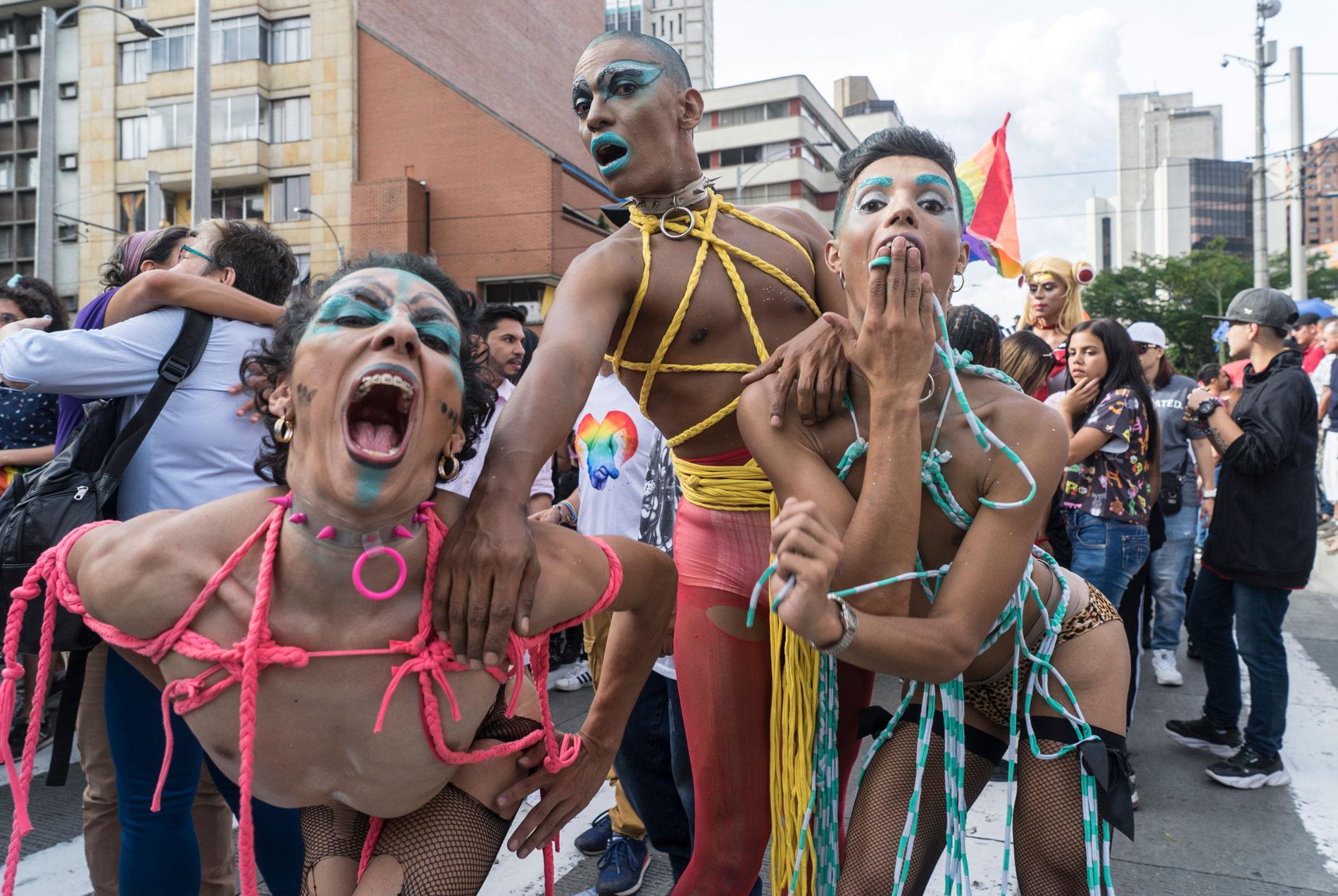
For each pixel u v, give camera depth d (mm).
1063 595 2039
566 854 3549
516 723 1795
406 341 1426
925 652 1618
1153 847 3469
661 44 2279
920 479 1681
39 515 2311
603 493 3398
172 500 2443
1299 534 3920
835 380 1745
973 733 2096
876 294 1613
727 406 2240
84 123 33406
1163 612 5539
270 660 1475
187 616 1512
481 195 30250
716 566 2248
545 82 40156
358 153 31219
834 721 2000
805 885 2033
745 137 57938
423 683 1523
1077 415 4262
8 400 4320
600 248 2232
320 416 1434
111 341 2398
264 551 1508
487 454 1694
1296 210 19359
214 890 2621
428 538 1555
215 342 2480
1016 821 2006
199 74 14148
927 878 2018
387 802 1634
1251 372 4141
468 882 1672
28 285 4406
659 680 2754
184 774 2227
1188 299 46906
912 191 1748
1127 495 3988
